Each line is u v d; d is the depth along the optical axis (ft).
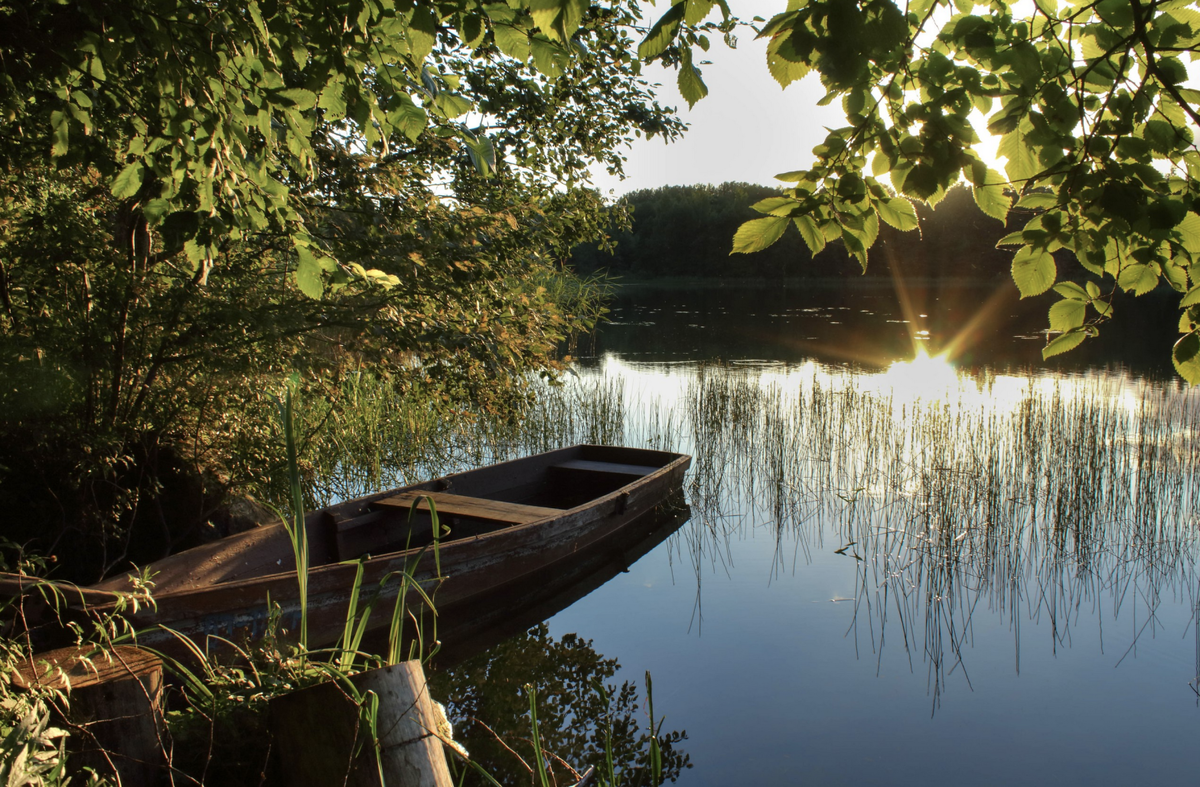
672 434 31.73
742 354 54.08
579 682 13.46
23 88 9.27
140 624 10.92
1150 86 5.04
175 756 6.89
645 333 67.56
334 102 8.61
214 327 15.02
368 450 26.30
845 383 40.47
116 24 7.54
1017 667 13.85
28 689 6.28
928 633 15.16
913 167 5.17
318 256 11.06
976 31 5.02
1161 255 5.25
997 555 19.01
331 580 13.34
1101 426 28.78
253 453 17.85
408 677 6.61
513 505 18.88
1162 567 18.25
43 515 14.67
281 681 7.13
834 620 15.88
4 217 14.11
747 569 18.83
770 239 5.66
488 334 16.96
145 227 13.93
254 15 7.54
